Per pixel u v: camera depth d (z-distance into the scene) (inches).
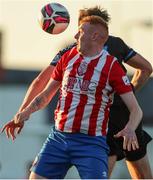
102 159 697.0
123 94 692.7
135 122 685.3
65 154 704.4
